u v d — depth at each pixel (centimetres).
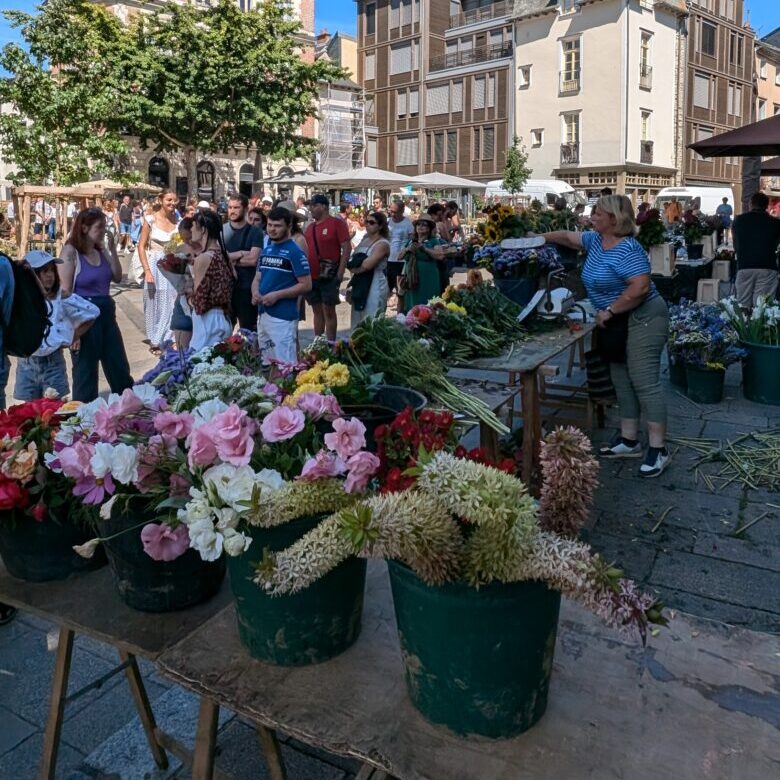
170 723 252
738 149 761
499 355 413
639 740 138
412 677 144
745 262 820
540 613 135
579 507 140
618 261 426
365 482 154
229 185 3262
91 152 1505
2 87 1404
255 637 161
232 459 160
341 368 244
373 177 2048
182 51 2331
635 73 3381
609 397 496
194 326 529
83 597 196
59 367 485
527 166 3731
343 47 4659
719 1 3891
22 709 261
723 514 402
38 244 1494
